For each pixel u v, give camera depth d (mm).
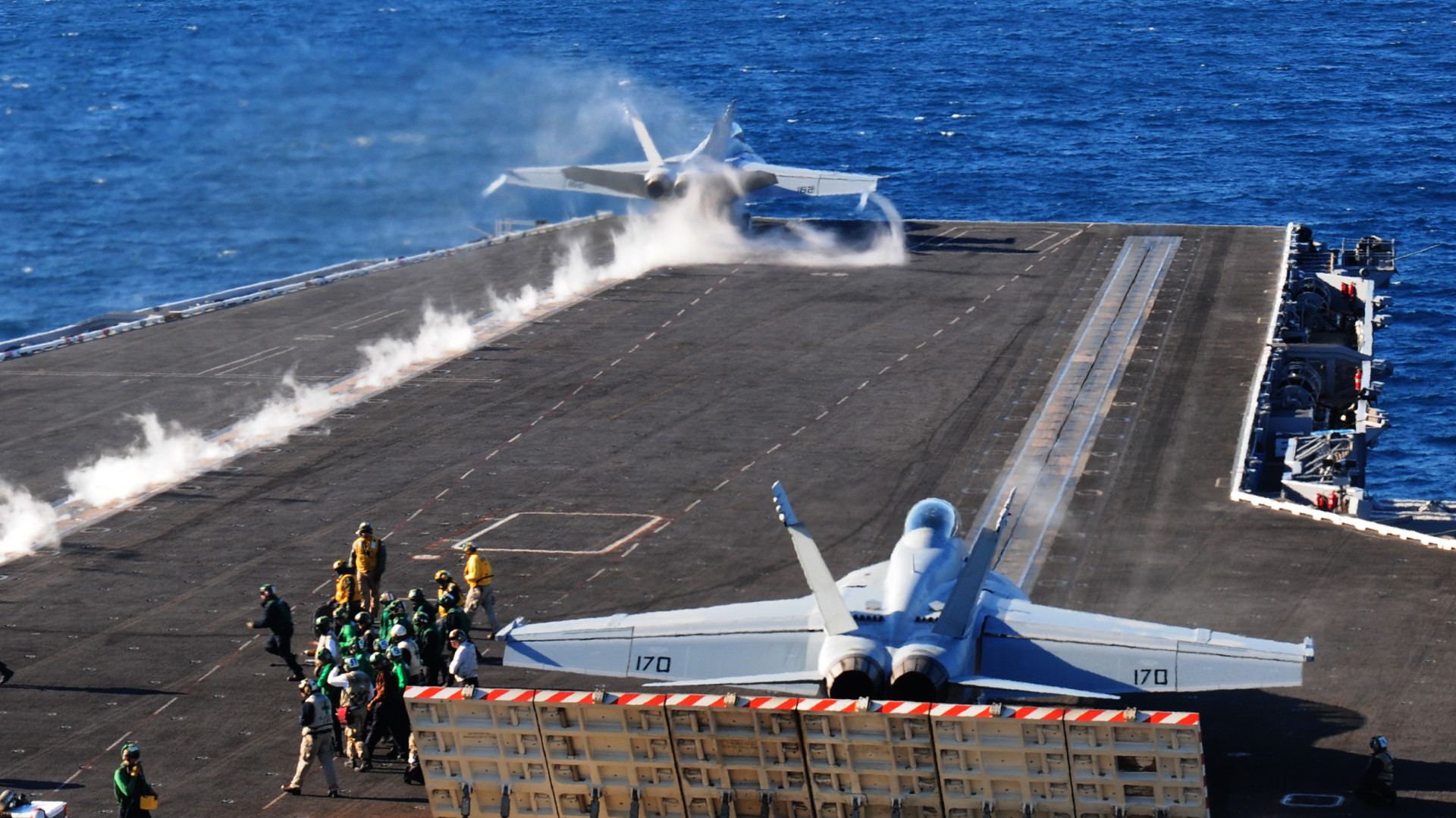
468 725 75812
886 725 72062
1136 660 79312
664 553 124438
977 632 82688
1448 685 96812
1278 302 197875
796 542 80188
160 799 86312
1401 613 109062
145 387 175875
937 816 73500
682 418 160625
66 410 167375
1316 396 177875
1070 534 127000
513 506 135875
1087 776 70875
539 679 101875
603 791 75875
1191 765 69375
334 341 194625
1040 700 95750
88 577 121500
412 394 171125
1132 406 162000
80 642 109188
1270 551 122312
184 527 132375
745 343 189250
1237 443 149625
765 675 78438
